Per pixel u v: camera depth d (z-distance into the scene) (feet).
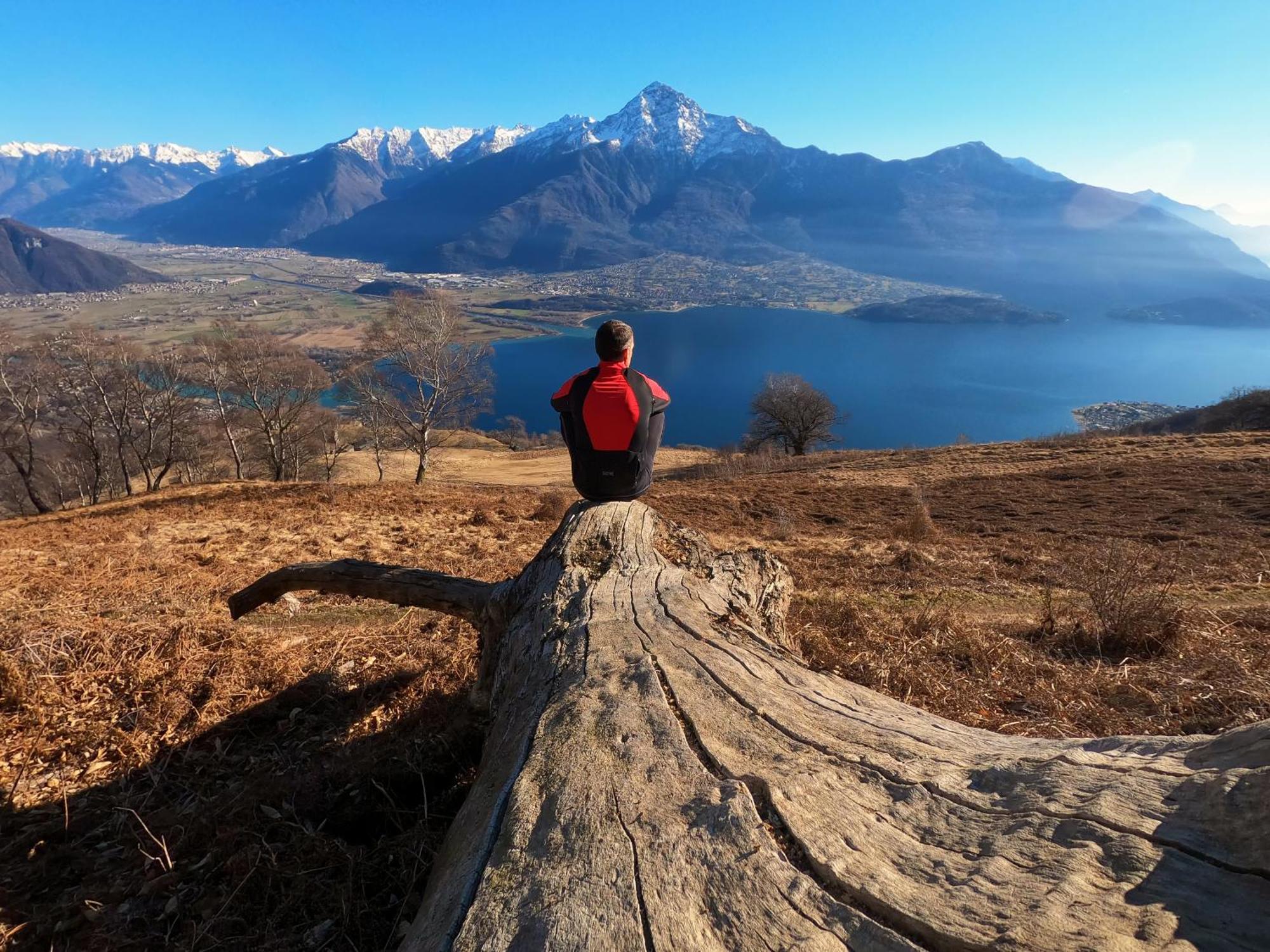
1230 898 2.82
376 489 66.49
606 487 10.80
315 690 14.48
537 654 7.40
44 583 24.22
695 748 5.05
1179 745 4.18
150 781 11.77
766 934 3.28
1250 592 22.33
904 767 4.66
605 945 3.33
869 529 47.47
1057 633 17.90
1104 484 59.98
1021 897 3.14
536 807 4.58
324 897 8.20
